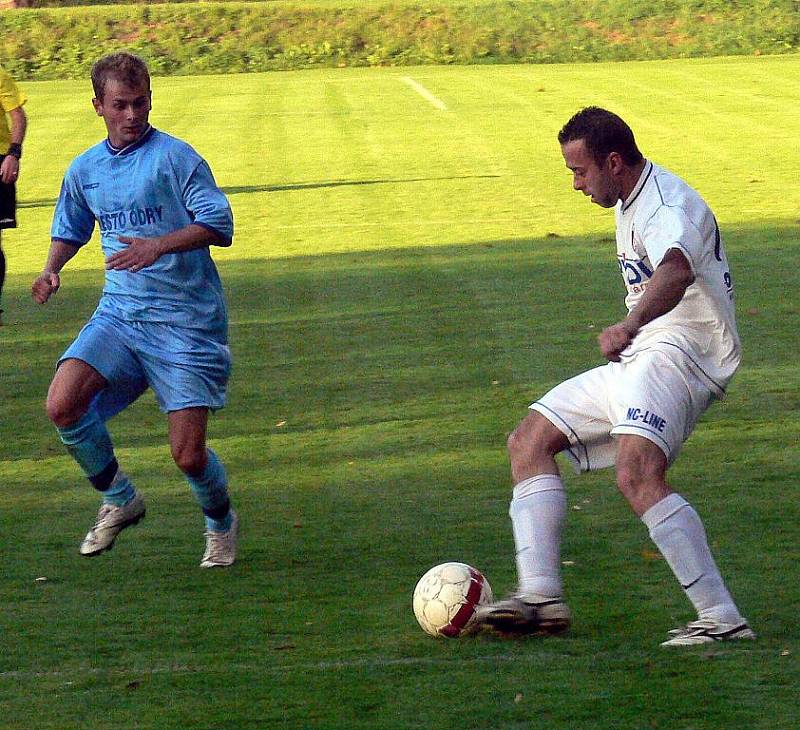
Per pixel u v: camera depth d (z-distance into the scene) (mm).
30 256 41281
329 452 21281
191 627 14258
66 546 17344
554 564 13602
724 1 118875
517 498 13898
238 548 17016
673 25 117000
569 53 115625
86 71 116750
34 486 20156
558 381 25172
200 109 82062
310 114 77688
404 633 13875
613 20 118125
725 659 12648
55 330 31453
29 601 15250
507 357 27094
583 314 30734
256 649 13531
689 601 14531
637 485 13031
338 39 119188
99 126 74938
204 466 15812
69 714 11984
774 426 21906
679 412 13195
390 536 17234
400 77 100312
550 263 36969
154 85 102000
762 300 31688
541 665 12734
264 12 122000
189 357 15688
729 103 76562
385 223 44438
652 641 13328
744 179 50812
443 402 23984
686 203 13211
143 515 16469
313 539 17250
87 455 15727
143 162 15516
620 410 13664
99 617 14664
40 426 23547
